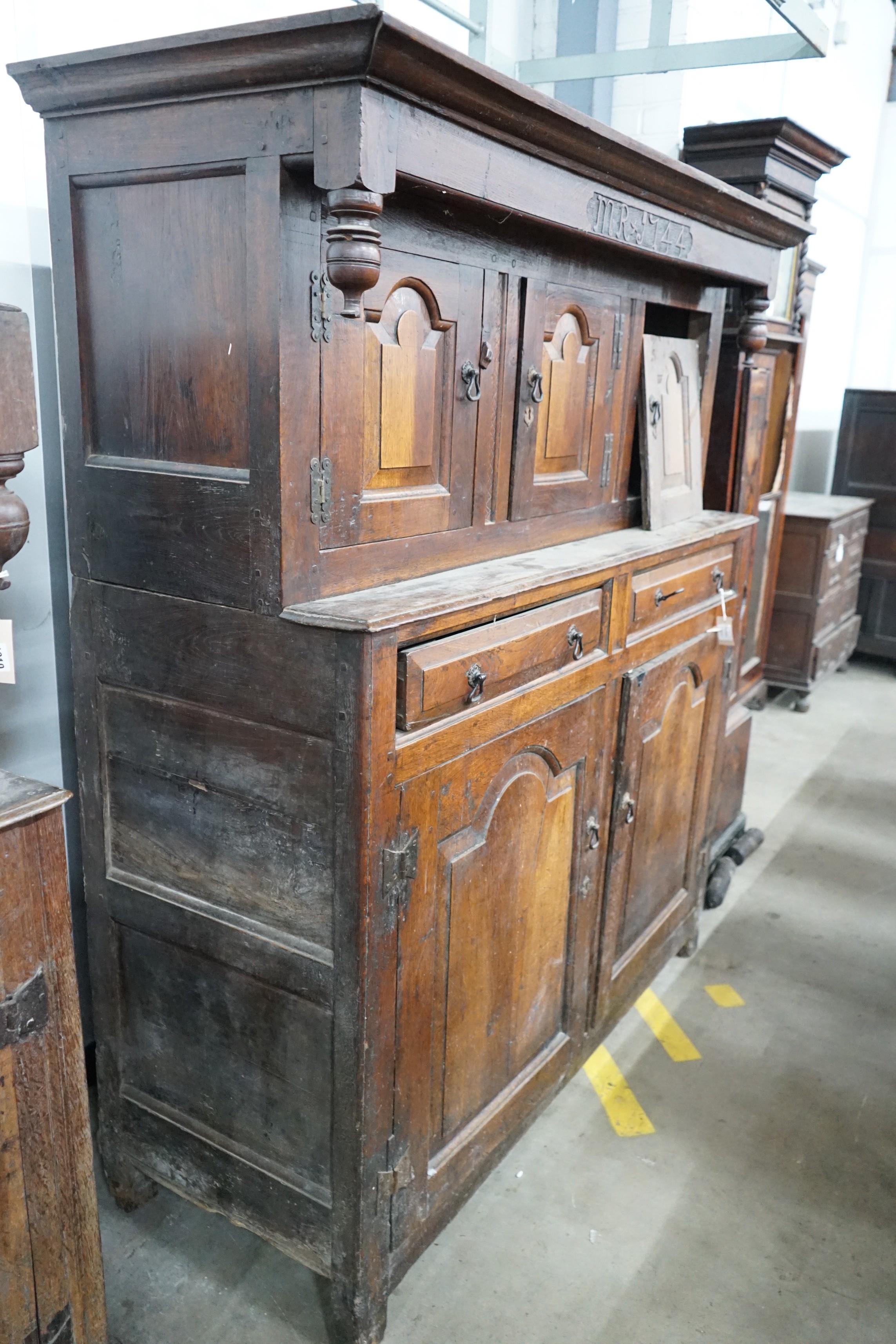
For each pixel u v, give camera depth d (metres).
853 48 5.16
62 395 1.46
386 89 1.09
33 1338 1.29
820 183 5.15
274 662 1.31
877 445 5.06
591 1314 1.64
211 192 1.22
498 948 1.69
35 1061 1.21
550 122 1.37
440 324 1.47
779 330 3.80
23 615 1.73
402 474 1.48
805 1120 2.10
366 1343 1.52
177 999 1.58
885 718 4.64
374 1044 1.39
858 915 2.93
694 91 3.38
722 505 2.80
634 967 2.30
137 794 1.54
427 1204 1.60
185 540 1.36
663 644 2.15
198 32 1.11
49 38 1.59
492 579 1.54
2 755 1.75
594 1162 1.97
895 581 5.16
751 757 4.11
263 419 1.23
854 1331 1.62
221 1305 1.63
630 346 2.05
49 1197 1.27
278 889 1.40
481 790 1.54
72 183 1.35
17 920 1.15
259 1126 1.53
